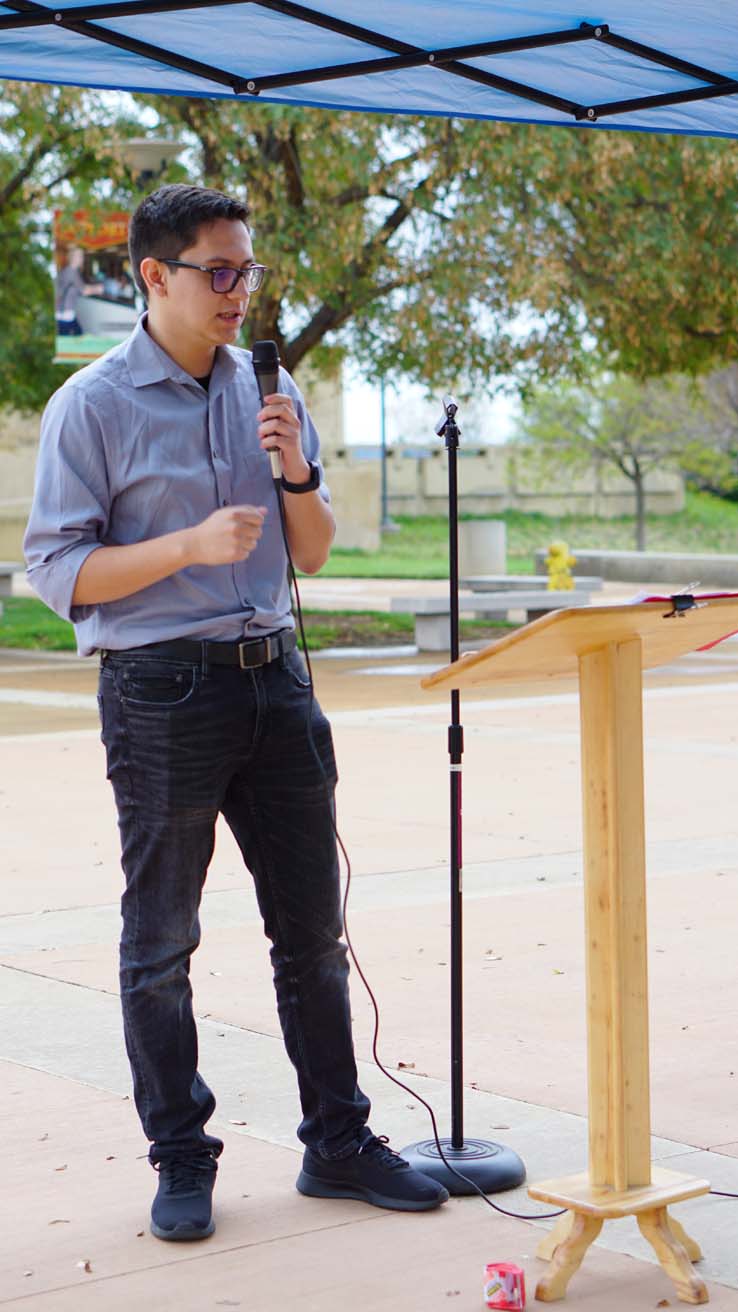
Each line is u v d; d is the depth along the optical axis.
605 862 4.02
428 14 5.66
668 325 23.20
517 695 17.42
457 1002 4.76
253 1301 3.93
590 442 49.06
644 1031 4.08
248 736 4.40
